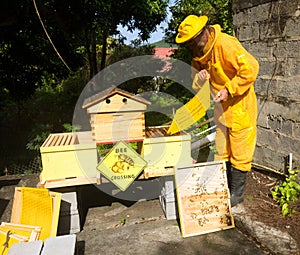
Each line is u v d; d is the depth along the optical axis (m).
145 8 8.01
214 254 2.30
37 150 6.40
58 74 8.14
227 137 2.79
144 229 2.67
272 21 3.20
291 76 3.02
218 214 2.62
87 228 2.77
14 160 6.28
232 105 2.58
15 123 8.13
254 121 2.65
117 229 2.70
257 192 3.07
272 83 3.31
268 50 3.31
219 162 2.68
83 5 6.00
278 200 2.83
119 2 7.67
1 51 7.21
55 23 6.26
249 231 2.47
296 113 3.00
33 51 7.35
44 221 2.44
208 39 2.50
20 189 2.49
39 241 1.99
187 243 2.45
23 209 2.47
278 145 3.29
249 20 3.57
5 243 2.25
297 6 2.86
